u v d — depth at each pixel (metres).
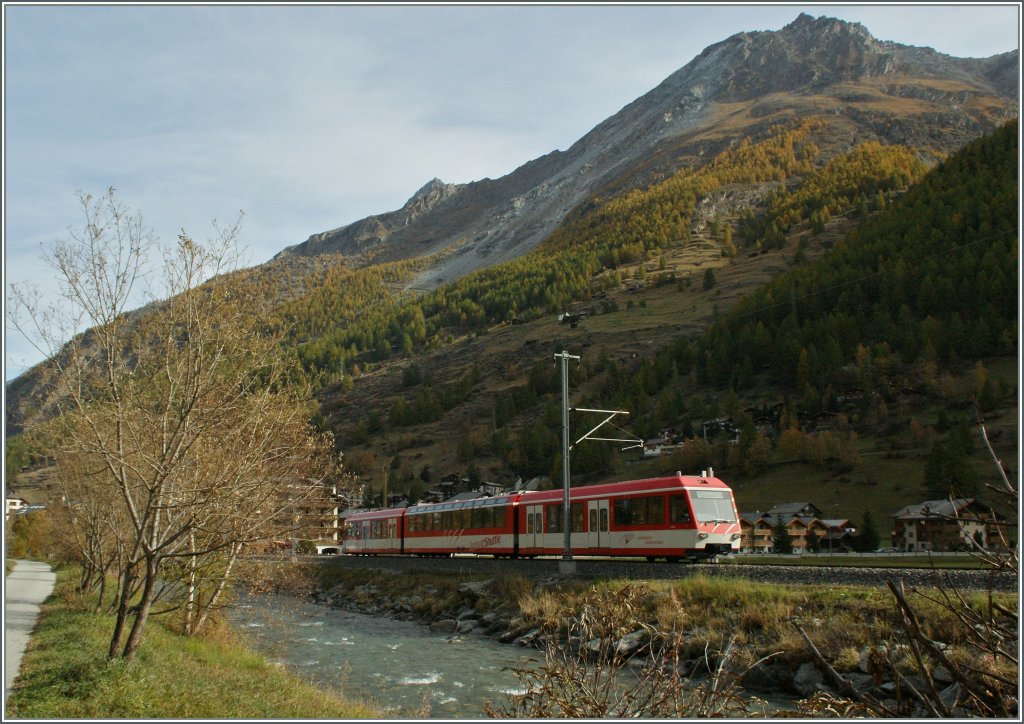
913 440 96.44
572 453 121.94
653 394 147.75
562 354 36.00
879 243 157.62
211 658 20.45
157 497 16.27
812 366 127.25
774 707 18.47
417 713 18.28
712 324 174.50
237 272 17.89
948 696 15.88
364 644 30.02
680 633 9.29
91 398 16.59
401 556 49.44
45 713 12.59
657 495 32.44
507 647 28.55
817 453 99.06
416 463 144.38
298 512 21.22
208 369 16.92
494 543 41.75
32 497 36.66
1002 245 132.50
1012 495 5.23
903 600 5.87
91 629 21.11
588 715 8.82
